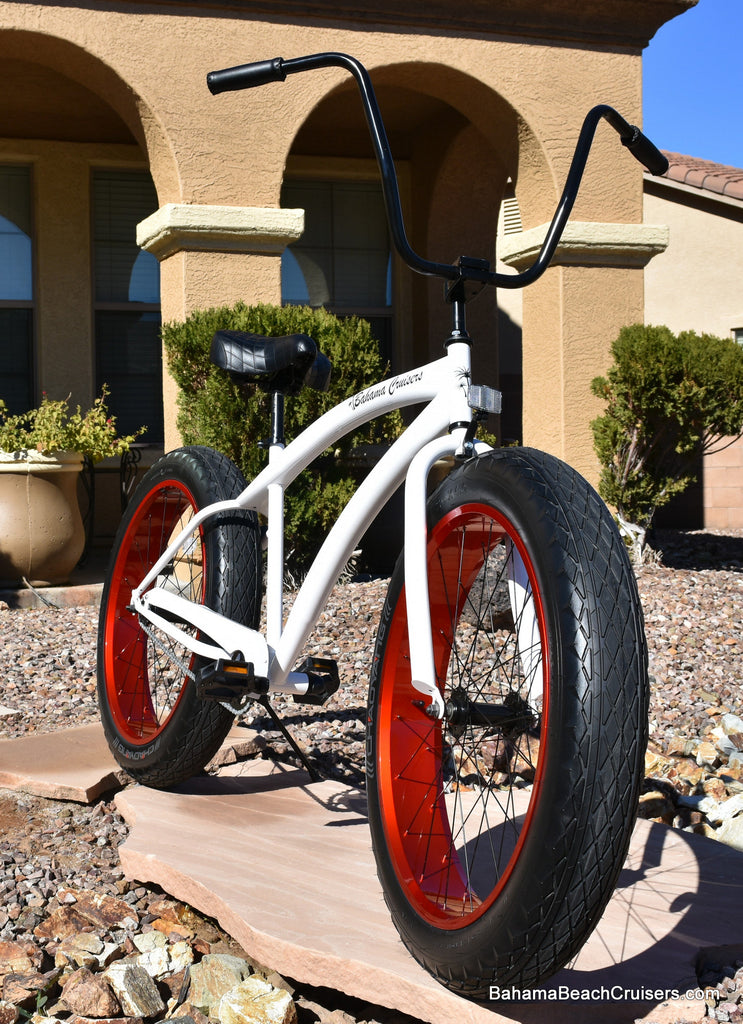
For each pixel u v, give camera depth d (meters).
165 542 3.25
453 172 9.53
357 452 6.62
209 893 2.20
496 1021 1.70
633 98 7.57
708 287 12.75
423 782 2.02
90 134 9.16
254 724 3.66
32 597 6.37
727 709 4.21
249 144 6.78
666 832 2.59
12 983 2.02
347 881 2.25
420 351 10.04
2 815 2.90
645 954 1.91
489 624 2.09
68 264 9.27
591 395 7.47
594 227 7.35
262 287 6.80
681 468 7.31
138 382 9.57
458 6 7.10
